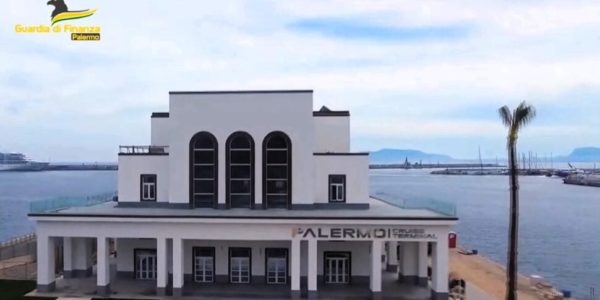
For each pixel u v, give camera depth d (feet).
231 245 110.42
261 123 111.86
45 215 100.89
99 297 98.84
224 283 109.50
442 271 97.35
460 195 598.75
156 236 100.68
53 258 103.81
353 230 98.63
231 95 112.57
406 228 98.17
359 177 115.14
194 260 110.93
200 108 112.98
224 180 111.55
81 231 101.60
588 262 210.18
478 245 252.42
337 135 127.34
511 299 89.40
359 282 109.81
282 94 111.75
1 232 295.69
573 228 317.01
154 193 117.91
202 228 100.22
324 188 115.24
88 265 116.16
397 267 124.98
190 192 112.27
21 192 635.25
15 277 118.83
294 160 110.93
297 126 111.34
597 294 153.79
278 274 110.22
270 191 111.65
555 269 196.65
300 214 102.01
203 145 112.98
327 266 110.83
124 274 113.91
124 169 118.21
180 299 97.66
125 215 100.12
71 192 630.74
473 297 106.11
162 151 126.93
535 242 263.49
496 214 397.19
